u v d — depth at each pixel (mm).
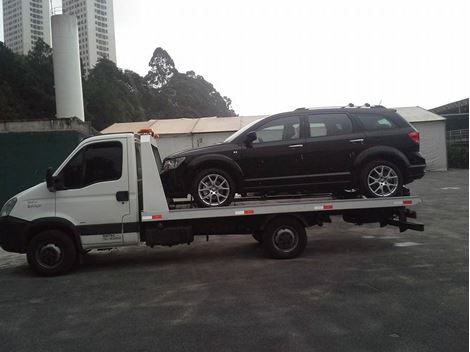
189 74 82562
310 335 4266
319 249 8500
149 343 4227
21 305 5664
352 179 7832
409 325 4453
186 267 7465
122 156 7391
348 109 8062
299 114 7953
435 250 8023
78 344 4281
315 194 8477
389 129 7984
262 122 7891
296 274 6621
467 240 8867
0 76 46875
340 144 7785
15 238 7164
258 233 8375
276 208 7574
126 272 7320
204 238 10320
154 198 7316
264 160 7641
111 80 61125
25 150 14680
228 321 4727
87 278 7016
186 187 7578
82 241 7262
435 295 5387
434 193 17281
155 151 8281
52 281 6906
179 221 7648
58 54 27688
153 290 6117
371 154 7738
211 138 26234
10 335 4602
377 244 8812
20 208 7199
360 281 6121
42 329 4742
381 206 7684
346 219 8336
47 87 51781
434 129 28953
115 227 7324
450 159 31719
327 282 6121
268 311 4996
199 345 4129
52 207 7234
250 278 6500
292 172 7711
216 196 7570
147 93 68750
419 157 7941
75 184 7320
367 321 4594
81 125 16109
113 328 4672
